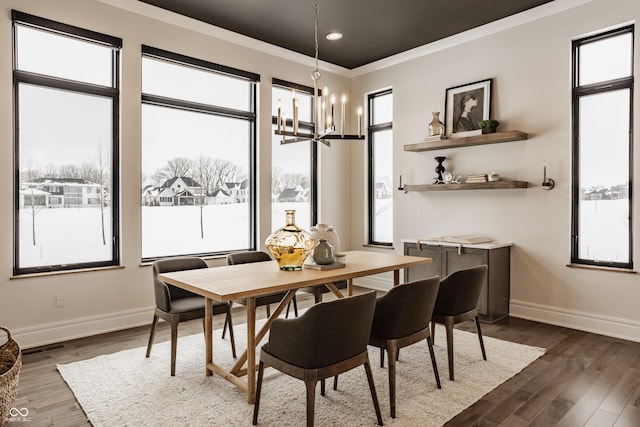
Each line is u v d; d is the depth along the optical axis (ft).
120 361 10.47
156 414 7.89
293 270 10.03
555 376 9.59
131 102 13.34
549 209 13.79
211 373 9.68
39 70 11.95
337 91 19.74
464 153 15.94
